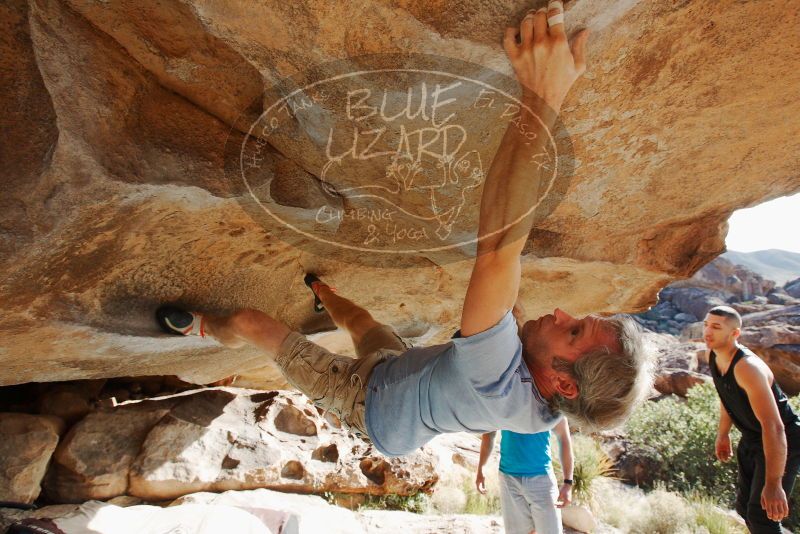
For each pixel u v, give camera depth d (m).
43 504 3.23
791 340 11.19
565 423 3.47
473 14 1.27
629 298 3.60
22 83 1.29
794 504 6.42
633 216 2.55
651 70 1.58
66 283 1.82
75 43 1.32
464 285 3.20
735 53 1.57
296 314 3.01
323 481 4.08
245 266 2.32
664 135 1.91
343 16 1.25
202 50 1.38
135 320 2.21
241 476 3.70
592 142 1.86
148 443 3.59
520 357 1.50
